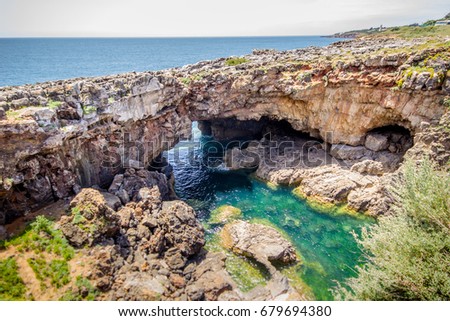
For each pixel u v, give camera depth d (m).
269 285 23.84
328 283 24.89
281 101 43.81
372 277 18.38
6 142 21.52
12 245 20.41
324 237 30.75
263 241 28.45
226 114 44.88
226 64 51.88
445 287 14.83
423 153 32.41
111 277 20.52
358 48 51.34
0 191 21.30
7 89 28.53
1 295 17.14
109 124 30.67
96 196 23.95
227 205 36.53
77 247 21.70
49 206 25.19
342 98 40.34
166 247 25.27
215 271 24.41
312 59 44.94
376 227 20.78
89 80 33.97
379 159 39.41
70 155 27.34
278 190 39.84
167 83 37.84
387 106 37.09
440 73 32.88
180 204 28.56
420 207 18.09
